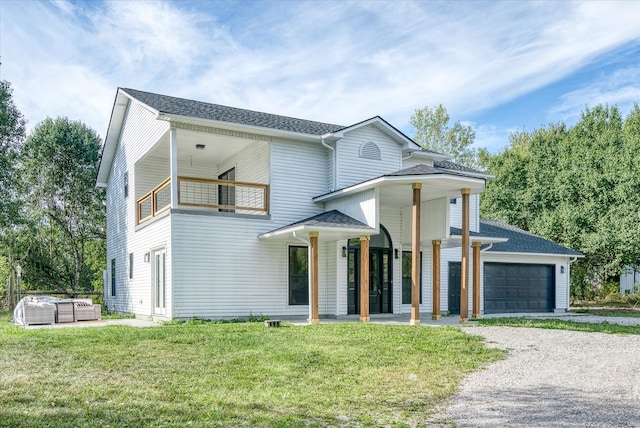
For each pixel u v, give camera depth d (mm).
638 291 29734
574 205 28266
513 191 33375
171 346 9102
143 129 17328
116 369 7277
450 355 8508
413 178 12914
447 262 19297
